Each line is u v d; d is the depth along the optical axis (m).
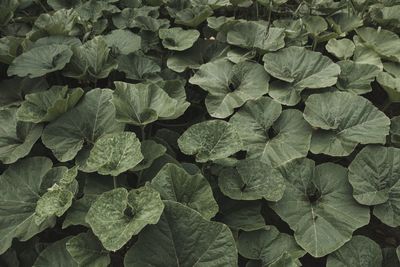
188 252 1.65
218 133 2.21
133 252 1.63
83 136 2.42
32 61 2.80
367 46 3.21
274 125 2.63
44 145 2.52
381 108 3.03
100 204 1.75
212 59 3.21
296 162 2.35
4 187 2.19
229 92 2.84
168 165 2.00
